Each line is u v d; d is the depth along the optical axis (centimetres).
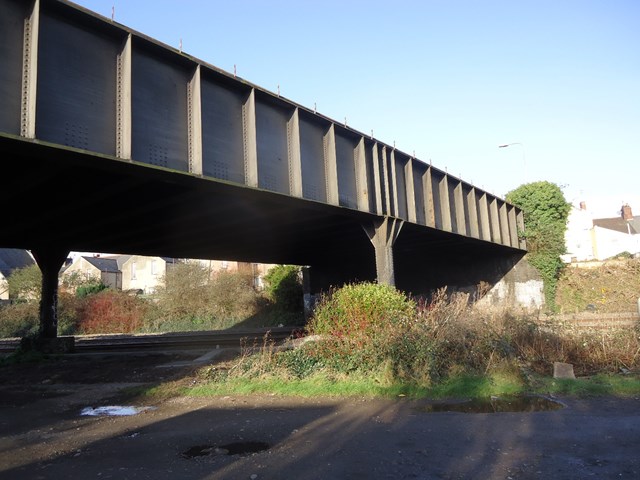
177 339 2444
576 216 6925
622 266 3181
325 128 1544
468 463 557
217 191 1207
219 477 540
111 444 697
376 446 632
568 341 1174
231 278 4025
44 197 1289
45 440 743
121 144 966
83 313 3831
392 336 1071
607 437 635
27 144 823
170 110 1080
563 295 3112
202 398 1017
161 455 630
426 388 952
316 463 575
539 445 612
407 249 2917
